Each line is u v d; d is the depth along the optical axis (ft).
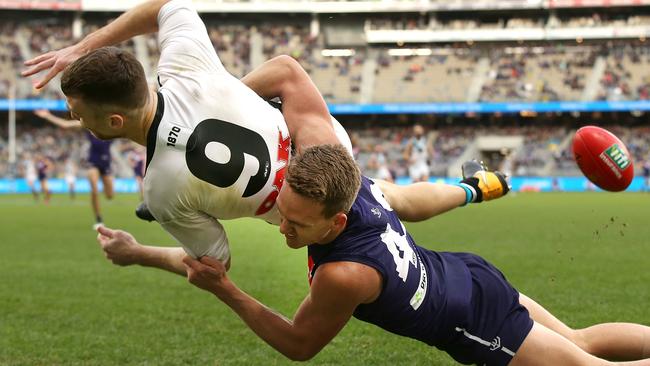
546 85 125.90
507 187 11.46
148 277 22.53
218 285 8.93
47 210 59.93
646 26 135.03
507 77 128.88
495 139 123.44
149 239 35.04
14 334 14.74
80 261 26.63
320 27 146.20
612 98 121.29
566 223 44.55
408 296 8.62
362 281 8.21
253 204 8.89
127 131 8.33
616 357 9.93
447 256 9.65
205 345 13.80
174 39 9.02
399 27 146.51
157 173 8.43
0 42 134.21
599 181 10.89
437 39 139.44
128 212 57.00
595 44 142.61
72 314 16.75
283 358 12.85
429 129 130.00
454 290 9.05
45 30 139.13
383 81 130.41
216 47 139.33
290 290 19.92
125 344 13.88
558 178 112.57
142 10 9.49
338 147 8.04
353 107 121.39
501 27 146.72
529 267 24.08
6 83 123.85
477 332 9.07
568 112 127.85
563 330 9.95
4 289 20.26
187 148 8.34
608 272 22.90
